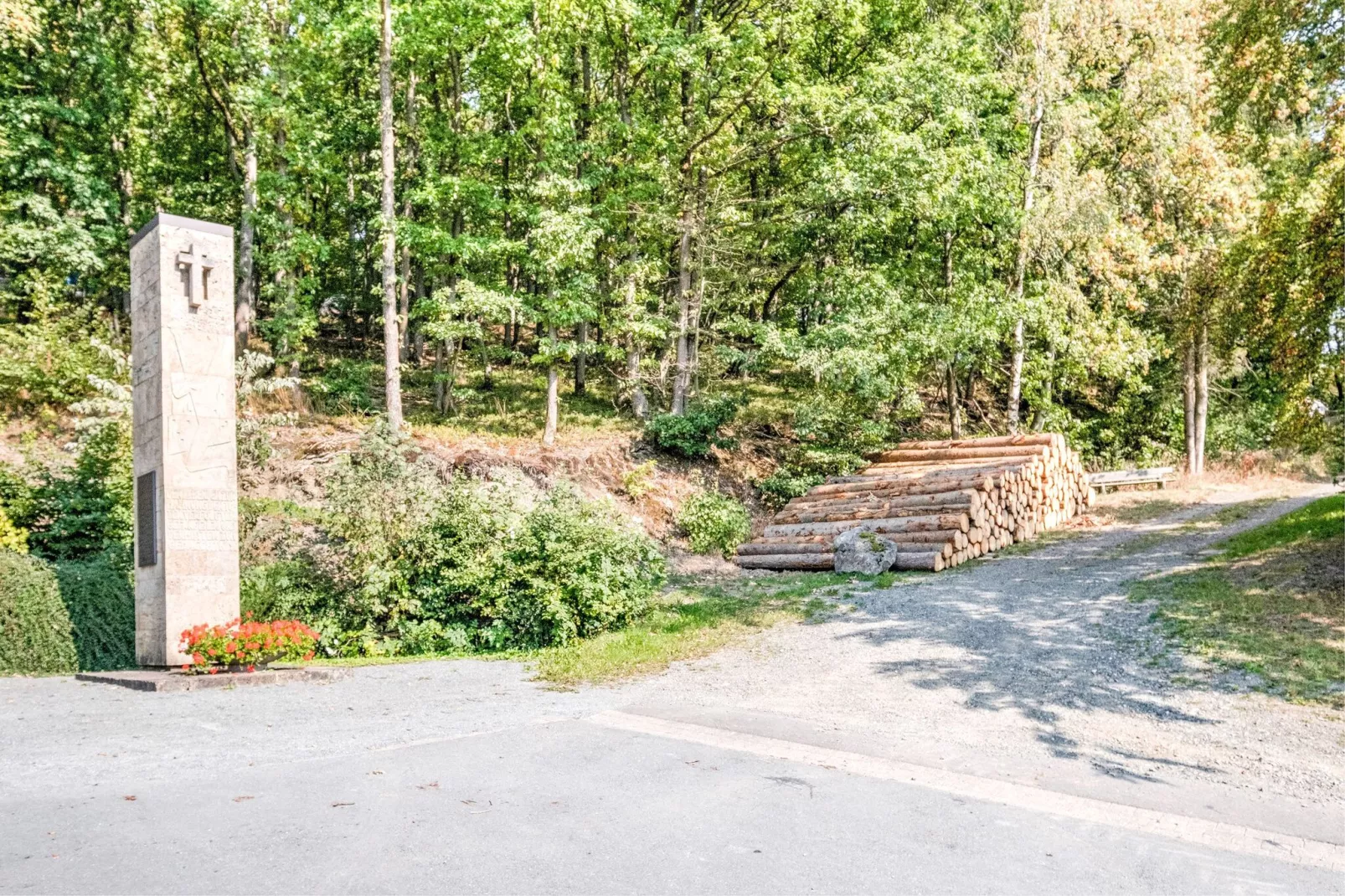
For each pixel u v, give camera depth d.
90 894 3.89
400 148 24.30
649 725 7.67
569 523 12.95
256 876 4.19
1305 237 13.41
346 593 12.63
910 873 4.69
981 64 22.69
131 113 23.48
